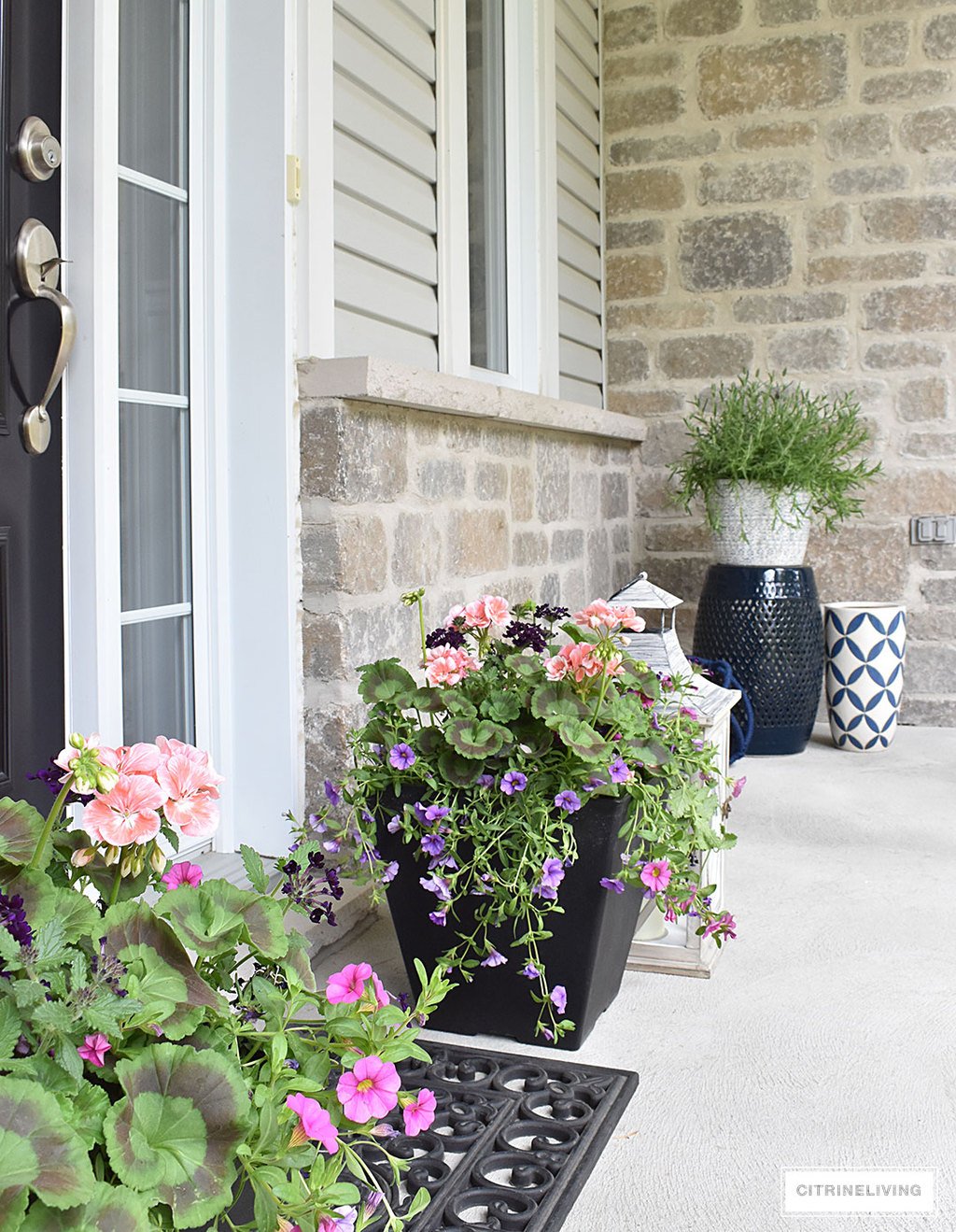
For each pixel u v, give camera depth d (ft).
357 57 8.73
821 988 7.04
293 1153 3.43
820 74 14.40
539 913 5.90
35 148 5.84
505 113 12.31
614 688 6.31
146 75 7.16
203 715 7.81
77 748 3.67
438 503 9.55
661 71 14.92
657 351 15.23
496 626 6.93
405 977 7.09
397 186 9.47
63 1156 2.70
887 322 14.44
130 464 7.07
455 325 10.44
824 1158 5.16
